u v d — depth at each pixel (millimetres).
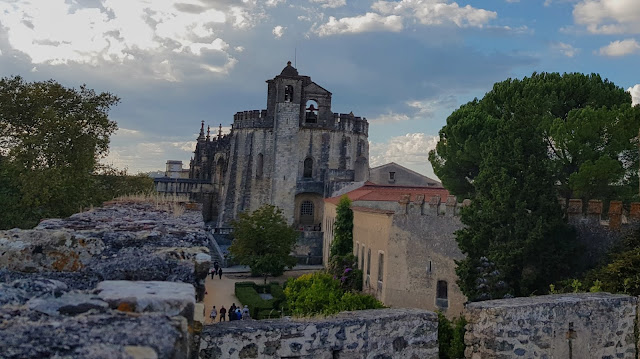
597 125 41219
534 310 15281
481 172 39000
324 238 83562
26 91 49750
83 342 5203
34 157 46469
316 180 105125
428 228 43500
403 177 99812
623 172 41750
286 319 12719
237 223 70562
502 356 14758
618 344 16625
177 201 24609
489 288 35062
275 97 107500
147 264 9391
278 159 103500
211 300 55406
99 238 10312
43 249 9617
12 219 45094
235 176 110312
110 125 54156
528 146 36594
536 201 35406
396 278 44625
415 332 13805
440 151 55812
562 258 34719
